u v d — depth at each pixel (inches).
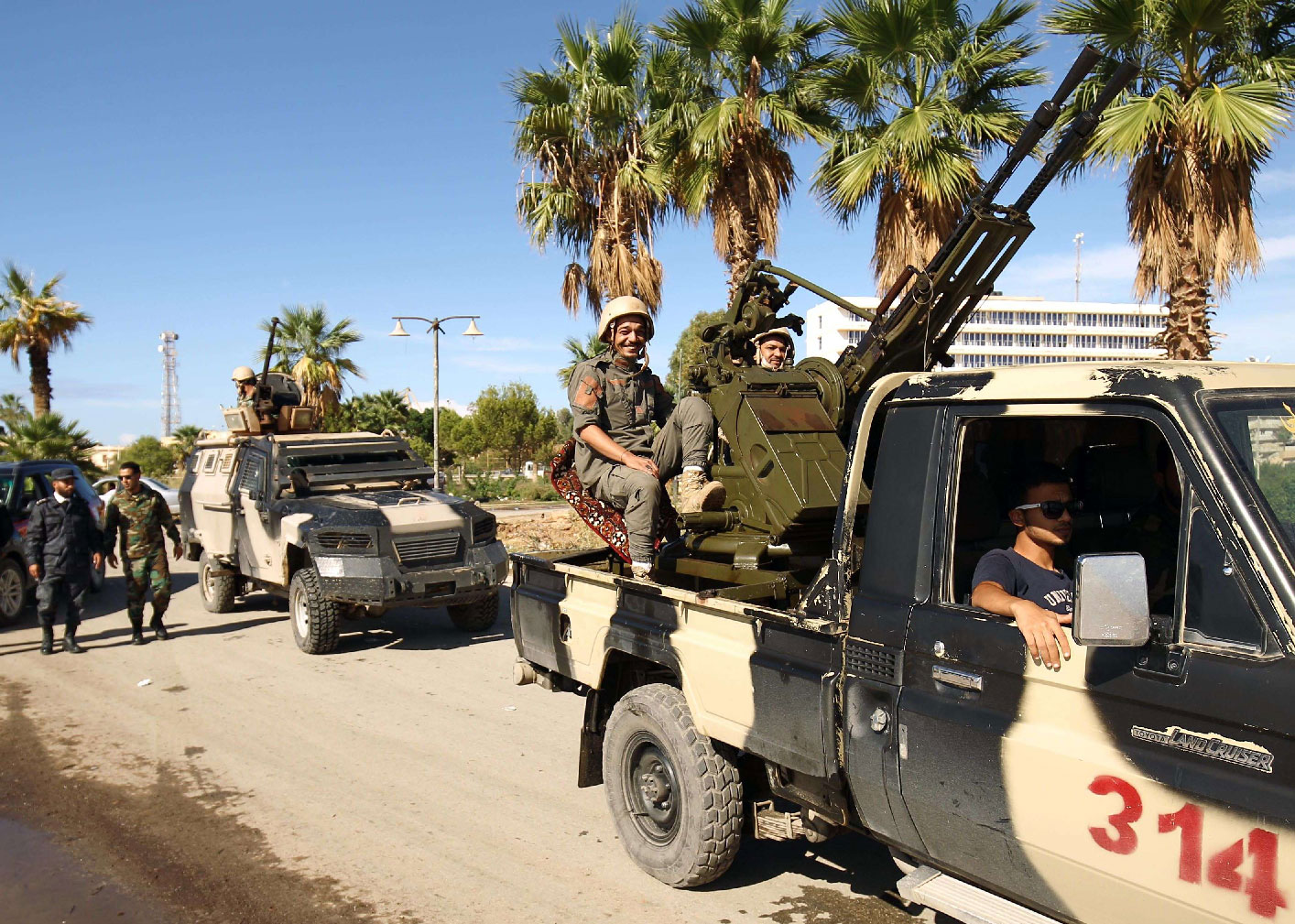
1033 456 125.1
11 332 1186.0
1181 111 414.6
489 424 2500.0
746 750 137.3
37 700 287.6
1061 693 96.2
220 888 163.0
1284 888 77.9
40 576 349.1
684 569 178.5
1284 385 97.7
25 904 158.6
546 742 243.1
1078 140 150.9
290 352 1191.6
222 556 426.9
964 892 110.4
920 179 515.2
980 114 543.8
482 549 370.6
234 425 464.8
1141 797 88.0
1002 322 4114.2
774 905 153.7
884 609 116.0
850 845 176.4
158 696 289.4
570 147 687.1
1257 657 82.0
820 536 164.6
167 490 960.9
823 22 585.3
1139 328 4217.5
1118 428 122.7
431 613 434.9
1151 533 116.9
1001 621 103.0
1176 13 405.1
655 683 163.8
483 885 162.9
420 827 188.2
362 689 296.7
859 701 118.0
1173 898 86.1
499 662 333.1
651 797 160.9
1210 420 90.0
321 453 408.8
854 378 171.3
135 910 155.9
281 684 303.1
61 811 198.5
